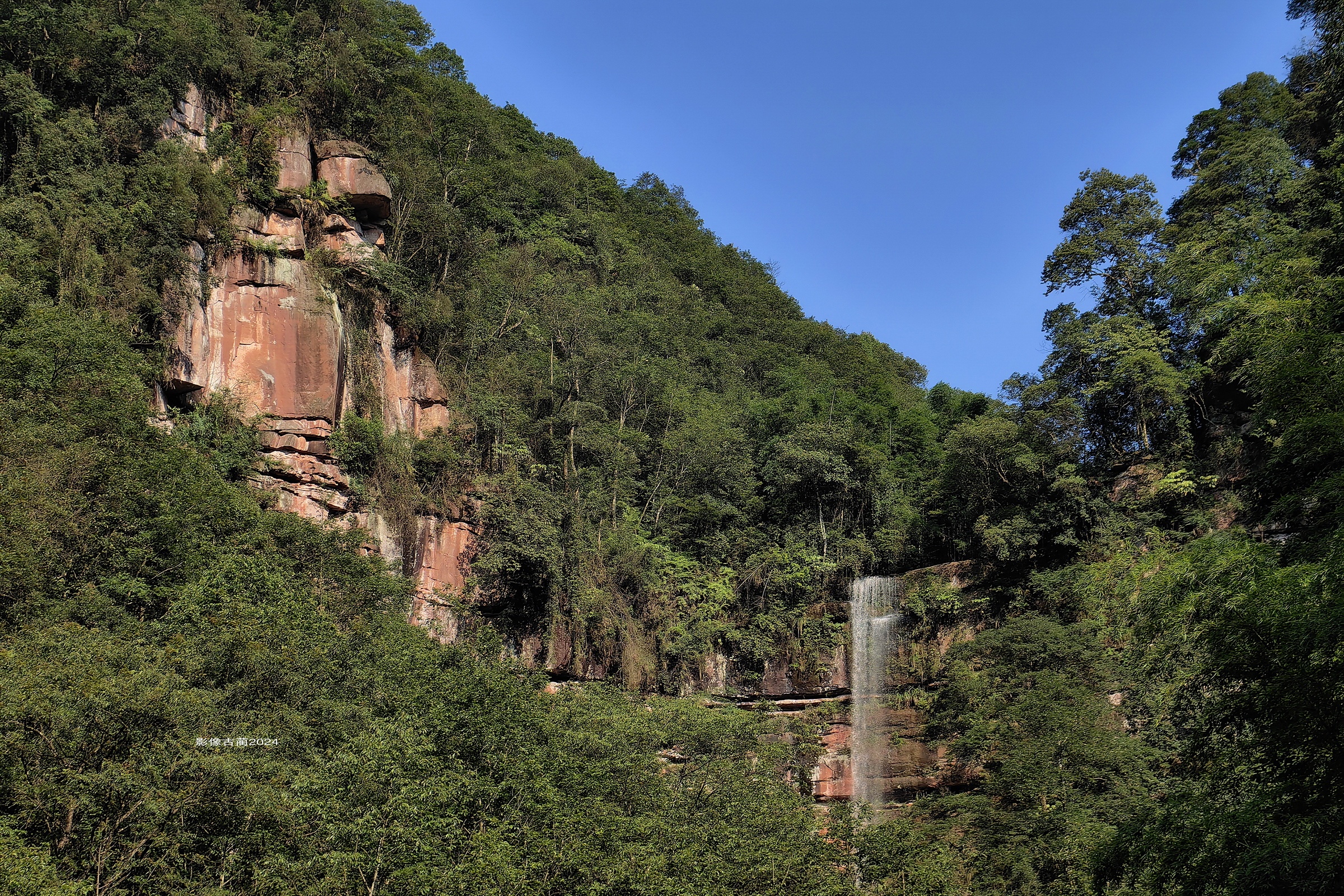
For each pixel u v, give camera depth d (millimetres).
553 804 28562
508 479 54656
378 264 51188
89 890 19156
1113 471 58031
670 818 34062
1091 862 23172
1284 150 58125
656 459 67562
